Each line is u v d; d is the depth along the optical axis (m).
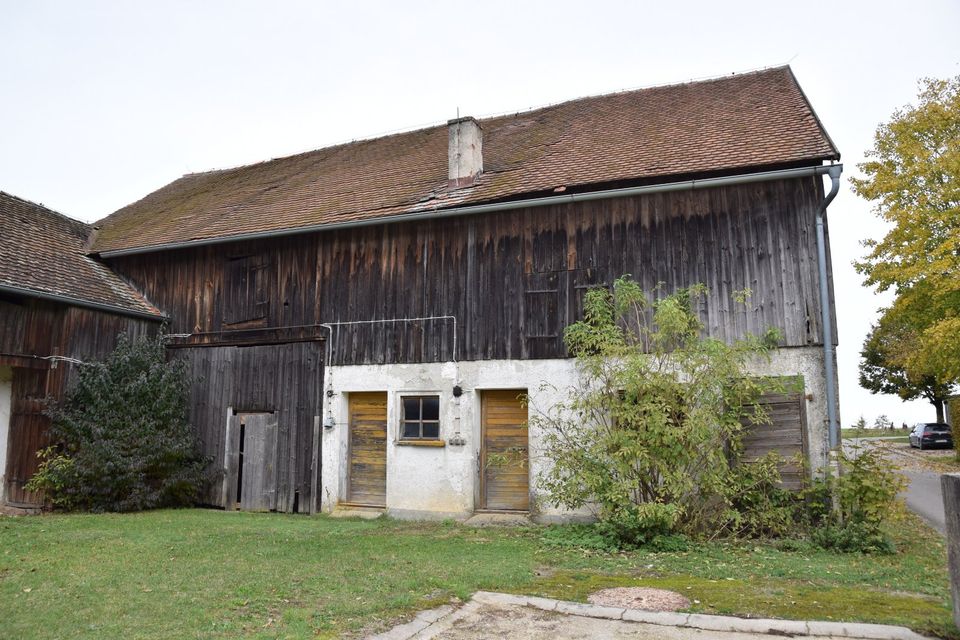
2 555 7.21
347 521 10.45
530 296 10.63
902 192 18.73
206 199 15.84
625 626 5.05
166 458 11.66
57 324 11.52
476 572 6.59
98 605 5.31
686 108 12.52
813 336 8.95
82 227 15.41
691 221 9.86
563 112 14.47
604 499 8.29
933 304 18.30
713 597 5.73
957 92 19.14
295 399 12.02
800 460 8.50
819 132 9.65
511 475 10.62
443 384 10.96
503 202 10.59
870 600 5.63
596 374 8.95
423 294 11.38
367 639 4.64
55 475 10.85
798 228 9.27
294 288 12.41
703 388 8.30
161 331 13.09
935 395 34.59
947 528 4.79
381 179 13.43
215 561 7.01
